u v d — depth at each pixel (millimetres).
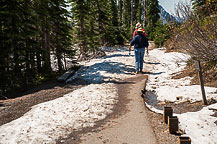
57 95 6496
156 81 7480
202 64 6602
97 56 17781
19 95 7605
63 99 5695
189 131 3178
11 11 8758
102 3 25422
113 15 30828
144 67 10773
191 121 3512
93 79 8742
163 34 20578
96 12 24953
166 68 9984
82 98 5672
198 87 5566
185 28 5535
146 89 6398
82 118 4145
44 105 5223
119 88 6824
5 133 3508
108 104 5078
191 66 7719
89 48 18125
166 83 6973
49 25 13281
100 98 5605
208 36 5020
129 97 5664
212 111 3822
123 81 7961
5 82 9023
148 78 8133
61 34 13609
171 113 3709
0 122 4266
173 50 14930
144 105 4887
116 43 29109
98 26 25422
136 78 8359
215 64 5781
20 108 5266
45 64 12109
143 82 7488
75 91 6805
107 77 8859
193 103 4512
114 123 3863
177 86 6219
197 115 3734
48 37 13828
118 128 3617
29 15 10102
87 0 20234
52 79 10789
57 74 12422
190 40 5578
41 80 10672
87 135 3385
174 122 3215
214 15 4824
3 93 8234
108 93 6195
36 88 8523
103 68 10922
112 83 7668
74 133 3479
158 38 21906
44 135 3377
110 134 3381
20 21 9133
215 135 2939
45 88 8078
